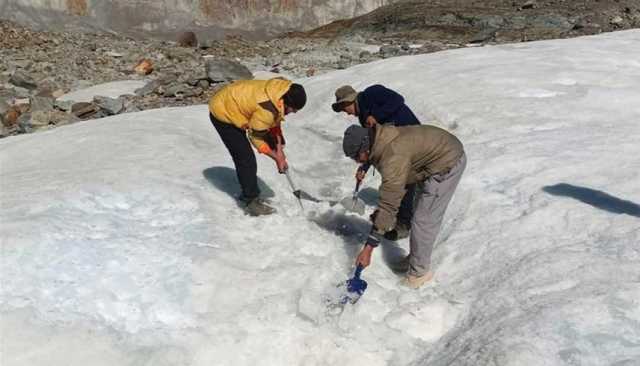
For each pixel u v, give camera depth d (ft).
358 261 14.03
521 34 66.39
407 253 16.89
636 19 68.64
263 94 17.58
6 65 59.26
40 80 54.24
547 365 11.07
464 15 76.07
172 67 60.18
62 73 57.06
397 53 58.29
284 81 17.85
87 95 47.32
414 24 75.72
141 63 57.21
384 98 17.79
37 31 75.61
